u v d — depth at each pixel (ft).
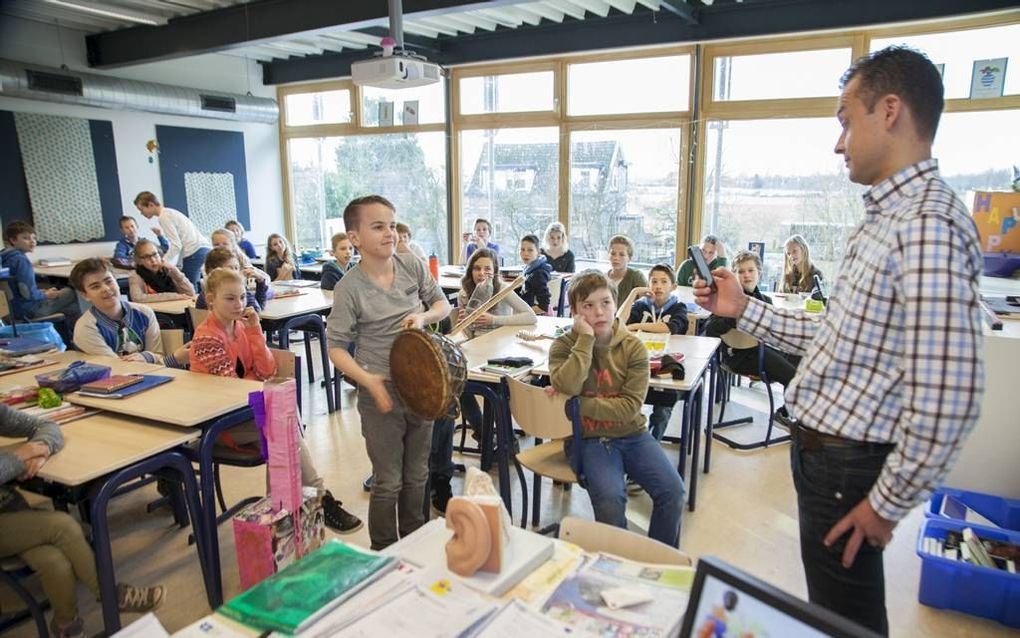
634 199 21.01
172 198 24.70
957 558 7.06
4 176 20.42
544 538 4.14
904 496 3.33
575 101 21.42
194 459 6.78
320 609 3.46
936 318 3.18
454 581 3.70
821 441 3.83
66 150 21.70
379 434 6.94
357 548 4.14
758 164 19.06
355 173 26.58
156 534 8.70
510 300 12.16
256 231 27.81
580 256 22.27
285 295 15.42
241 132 26.78
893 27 16.57
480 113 23.00
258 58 26.20
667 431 12.44
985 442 8.78
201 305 13.10
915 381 3.24
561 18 19.67
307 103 27.07
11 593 5.82
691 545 8.36
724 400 13.11
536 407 7.34
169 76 23.90
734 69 18.83
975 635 6.62
